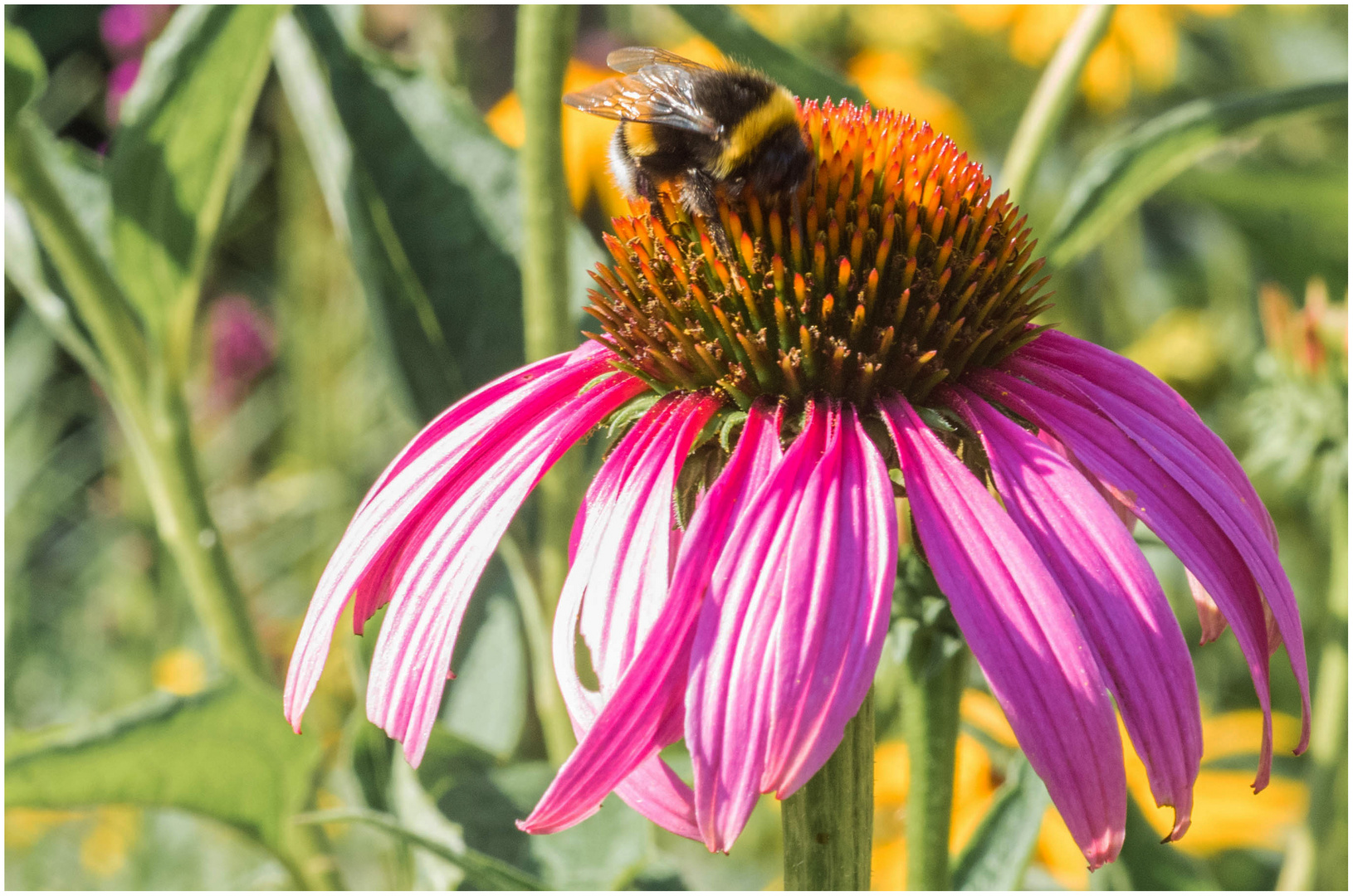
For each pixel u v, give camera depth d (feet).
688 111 0.97
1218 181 1.82
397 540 0.98
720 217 0.97
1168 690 0.89
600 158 1.70
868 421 0.95
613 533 0.93
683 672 0.89
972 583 0.90
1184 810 0.89
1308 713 0.92
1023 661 0.88
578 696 0.92
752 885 1.62
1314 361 1.33
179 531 1.19
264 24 1.11
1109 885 1.18
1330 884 1.20
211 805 1.12
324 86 1.25
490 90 1.72
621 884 1.07
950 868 1.08
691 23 1.16
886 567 0.89
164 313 1.16
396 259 1.23
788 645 0.88
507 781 1.13
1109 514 0.91
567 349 1.13
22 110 1.12
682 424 0.95
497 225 1.24
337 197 1.24
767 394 0.96
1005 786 1.09
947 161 0.98
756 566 0.89
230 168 1.14
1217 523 0.93
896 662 1.02
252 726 1.10
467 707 1.32
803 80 1.17
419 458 0.98
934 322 0.96
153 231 1.14
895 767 1.37
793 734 0.87
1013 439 0.93
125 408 1.18
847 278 0.95
